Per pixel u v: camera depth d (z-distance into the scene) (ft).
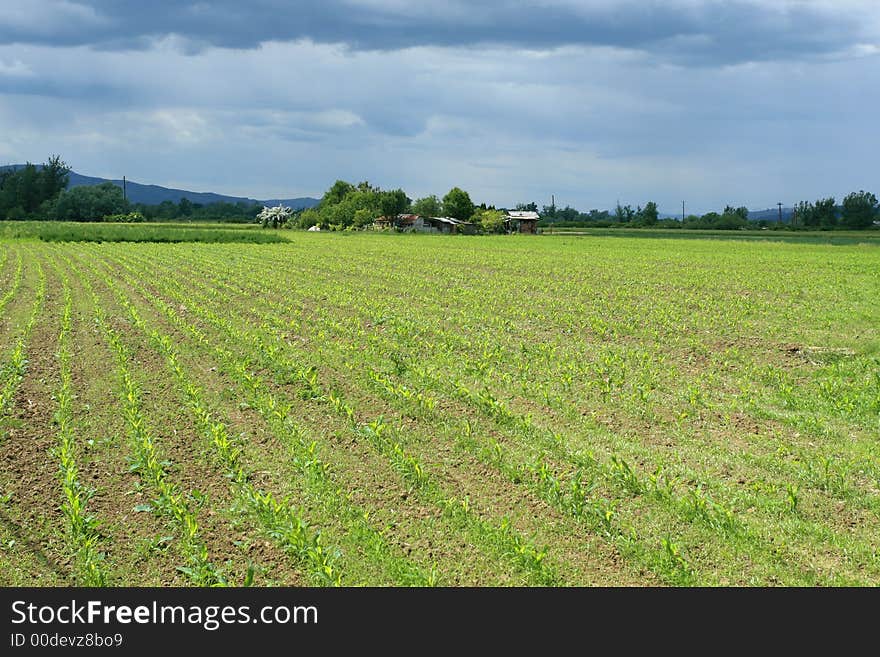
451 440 40.55
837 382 51.83
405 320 78.95
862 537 29.35
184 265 150.61
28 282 114.42
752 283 116.78
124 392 49.08
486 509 32.09
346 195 522.06
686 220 608.19
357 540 29.25
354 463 37.40
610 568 27.40
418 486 34.40
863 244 261.85
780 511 31.40
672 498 32.42
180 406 47.14
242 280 121.70
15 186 565.94
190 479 35.40
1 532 30.09
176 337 69.15
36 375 54.70
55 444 39.96
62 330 72.84
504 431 41.73
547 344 66.03
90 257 168.66
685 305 93.04
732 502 32.19
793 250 219.61
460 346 66.08
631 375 54.95
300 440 39.60
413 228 448.65
